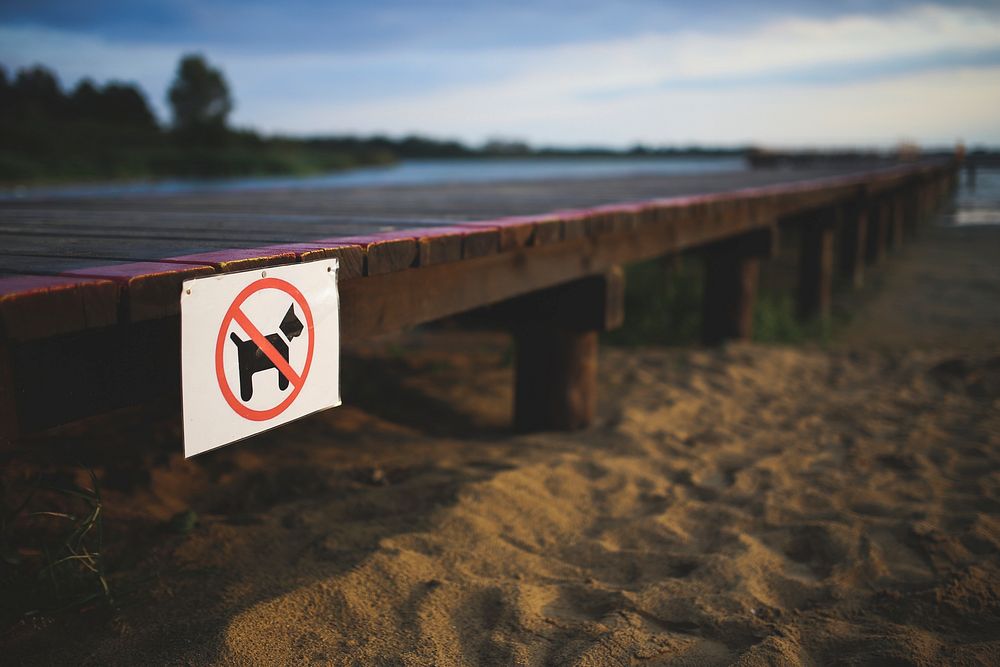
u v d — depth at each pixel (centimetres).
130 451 336
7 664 186
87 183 3744
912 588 231
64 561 215
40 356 139
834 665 190
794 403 475
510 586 227
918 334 782
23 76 8712
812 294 870
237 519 276
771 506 299
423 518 273
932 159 2792
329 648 193
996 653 191
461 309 272
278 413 176
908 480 333
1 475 288
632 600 220
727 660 193
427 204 474
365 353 615
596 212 348
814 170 1680
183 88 8681
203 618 204
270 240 222
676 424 428
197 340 154
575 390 410
